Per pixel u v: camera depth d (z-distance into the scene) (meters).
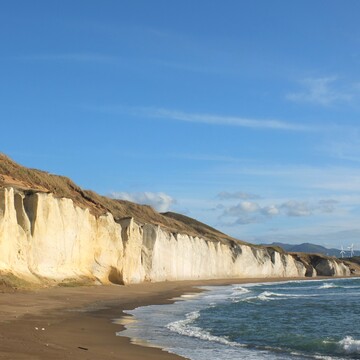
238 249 102.69
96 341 16.25
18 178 51.34
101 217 47.56
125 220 53.00
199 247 83.50
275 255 119.75
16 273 32.94
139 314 26.17
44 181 56.09
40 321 20.09
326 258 147.50
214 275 88.88
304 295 50.34
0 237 32.00
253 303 37.09
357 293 54.88
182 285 60.56
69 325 19.70
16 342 14.05
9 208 33.66
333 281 101.75
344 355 15.62
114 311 26.78
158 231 67.44
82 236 43.88
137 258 54.75
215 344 17.11
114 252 47.91
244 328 22.02
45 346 13.78
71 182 65.19
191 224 129.12
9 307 24.03
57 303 27.83
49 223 38.72
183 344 16.83
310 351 16.28
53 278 37.62
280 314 29.03
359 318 27.28
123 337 17.69
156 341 17.23
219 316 26.98
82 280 41.22
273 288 67.44
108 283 45.84
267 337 19.36
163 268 67.69
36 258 36.88
